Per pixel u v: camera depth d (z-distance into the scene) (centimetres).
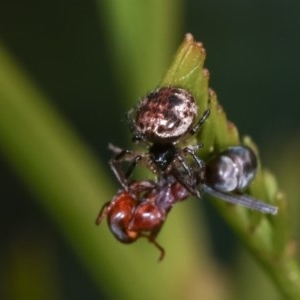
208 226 9
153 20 6
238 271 7
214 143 6
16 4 10
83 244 6
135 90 6
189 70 5
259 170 6
